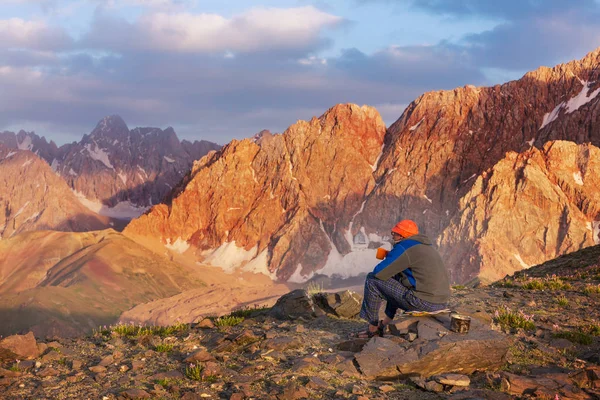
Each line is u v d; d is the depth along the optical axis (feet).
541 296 30.19
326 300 26.58
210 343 22.65
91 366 20.33
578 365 19.26
